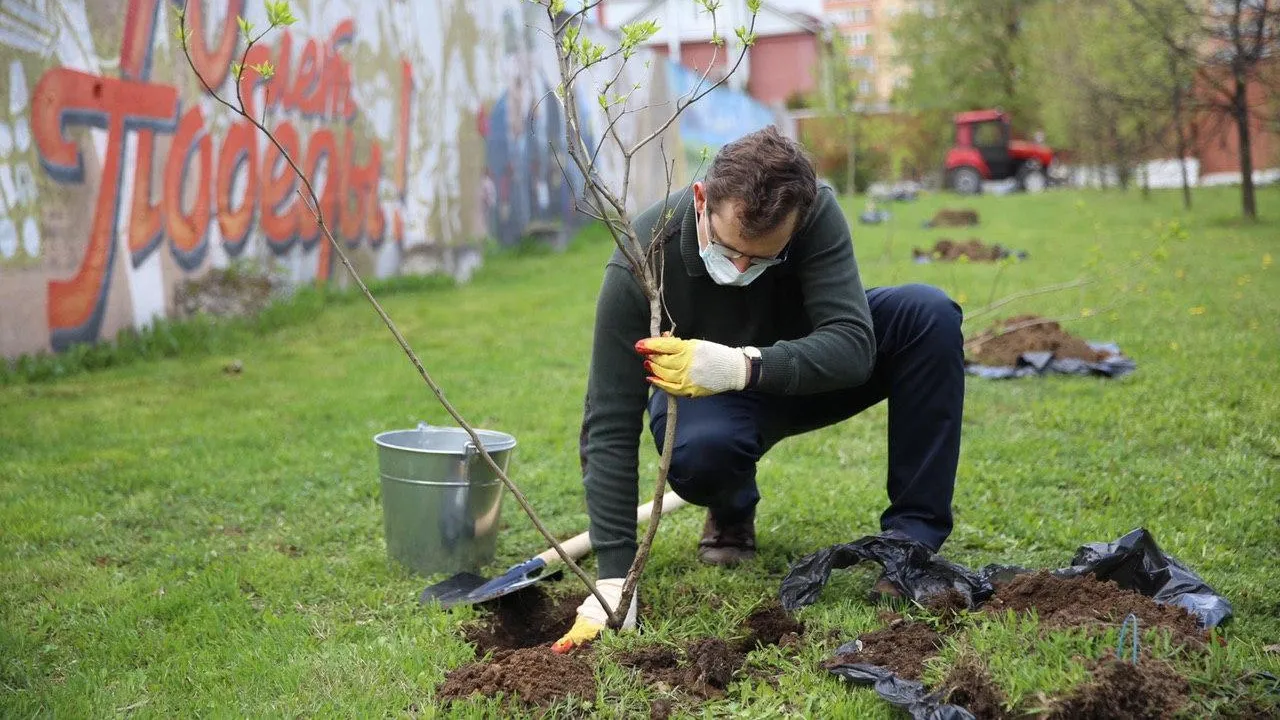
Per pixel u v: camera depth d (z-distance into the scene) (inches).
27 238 289.0
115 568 141.3
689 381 97.6
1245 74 629.9
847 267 108.0
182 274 351.9
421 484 132.6
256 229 392.2
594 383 114.3
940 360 117.2
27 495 172.7
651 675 99.7
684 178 1003.3
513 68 648.4
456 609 117.7
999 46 1621.6
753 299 111.5
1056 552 137.0
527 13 671.1
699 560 135.6
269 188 398.9
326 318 385.1
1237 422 197.9
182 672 106.9
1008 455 183.8
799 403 124.8
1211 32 631.8
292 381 273.6
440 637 111.1
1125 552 109.5
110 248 318.0
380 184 484.4
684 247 106.9
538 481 177.3
